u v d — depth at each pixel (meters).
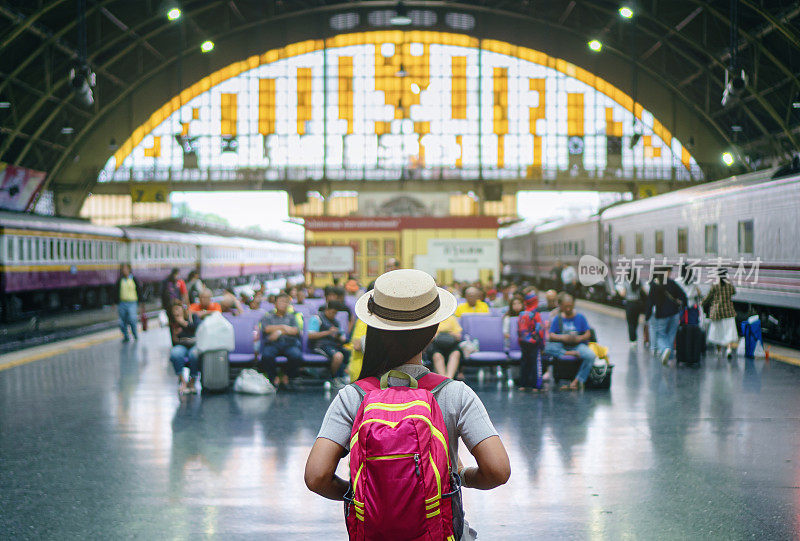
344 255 20.42
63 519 5.33
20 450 7.28
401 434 2.23
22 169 41.47
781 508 5.50
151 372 12.50
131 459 6.95
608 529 5.12
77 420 8.69
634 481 6.21
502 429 8.16
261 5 49.09
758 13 34.47
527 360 10.63
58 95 44.22
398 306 2.52
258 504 5.68
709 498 5.75
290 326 10.90
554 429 8.13
